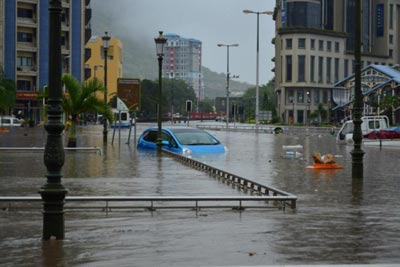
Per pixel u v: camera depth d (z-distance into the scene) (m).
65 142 45.62
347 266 8.31
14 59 98.06
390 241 10.21
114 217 12.62
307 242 10.09
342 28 140.62
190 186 18.08
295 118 133.62
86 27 114.69
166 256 9.04
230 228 11.36
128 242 10.05
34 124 93.19
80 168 24.23
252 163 27.48
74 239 10.29
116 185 18.27
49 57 10.30
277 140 54.84
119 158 30.03
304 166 25.89
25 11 99.56
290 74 133.75
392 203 14.83
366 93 92.75
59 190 10.20
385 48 143.25
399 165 27.58
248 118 148.00
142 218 12.51
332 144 47.78
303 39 132.62
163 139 36.41
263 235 10.69
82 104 37.12
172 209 13.64
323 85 135.00
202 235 10.67
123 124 80.50
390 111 90.25
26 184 18.42
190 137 35.81
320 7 136.38
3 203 13.91
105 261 8.73
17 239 10.32
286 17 134.88
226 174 19.95
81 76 106.31
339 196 16.12
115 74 149.62
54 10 10.25
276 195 14.90
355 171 20.72
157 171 23.08
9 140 49.62
